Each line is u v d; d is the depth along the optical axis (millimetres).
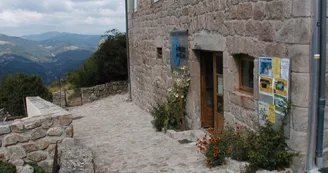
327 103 3742
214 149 4547
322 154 3727
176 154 5516
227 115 5453
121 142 6859
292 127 3816
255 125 4520
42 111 5656
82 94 15516
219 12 5457
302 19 3543
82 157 4195
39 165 4973
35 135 4934
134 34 12188
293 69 3715
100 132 8391
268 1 4074
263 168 4000
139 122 9453
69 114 5125
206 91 6914
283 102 3877
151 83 10305
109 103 14273
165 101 8602
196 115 6906
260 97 4355
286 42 3795
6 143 4777
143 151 5918
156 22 9297
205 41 6086
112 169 4902
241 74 5188
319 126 3666
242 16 4723
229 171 4285
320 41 3551
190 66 6926
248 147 4133
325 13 3500
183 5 7109
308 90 3635
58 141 5078
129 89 14000
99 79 17500
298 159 3775
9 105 14758
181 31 7133
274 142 3979
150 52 10180
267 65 4160
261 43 4289
